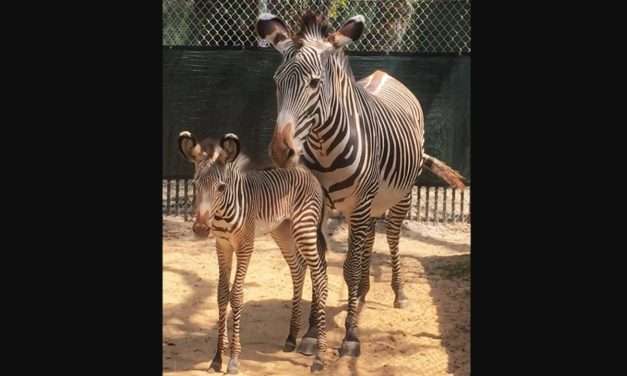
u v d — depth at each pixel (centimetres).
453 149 945
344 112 587
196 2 987
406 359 605
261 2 985
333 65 582
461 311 708
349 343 606
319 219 607
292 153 557
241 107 933
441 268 827
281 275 798
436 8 993
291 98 560
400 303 715
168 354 604
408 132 677
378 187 625
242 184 554
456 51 987
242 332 653
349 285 607
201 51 922
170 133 927
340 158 587
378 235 961
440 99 941
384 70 938
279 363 593
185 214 938
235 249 564
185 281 773
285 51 576
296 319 615
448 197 1047
